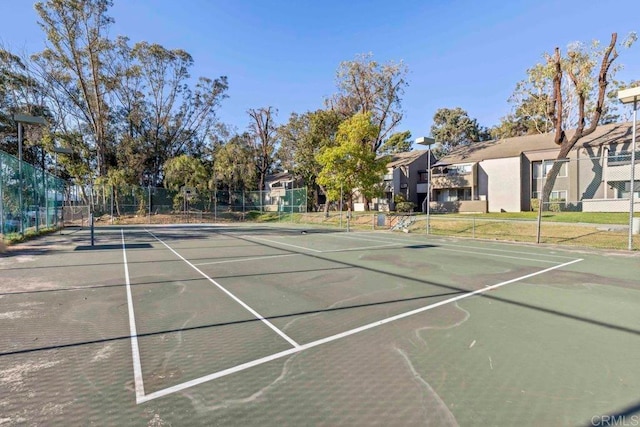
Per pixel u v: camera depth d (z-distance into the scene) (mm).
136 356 3504
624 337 4000
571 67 23234
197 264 9258
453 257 10422
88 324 4453
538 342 3857
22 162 14930
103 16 32844
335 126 33750
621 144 24672
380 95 34531
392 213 31094
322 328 4336
